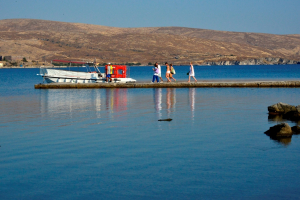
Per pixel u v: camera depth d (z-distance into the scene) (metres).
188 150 11.65
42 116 18.91
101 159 10.86
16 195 8.46
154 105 22.33
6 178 9.48
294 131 14.23
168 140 12.99
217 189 8.57
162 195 8.32
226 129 14.76
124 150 11.77
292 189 8.50
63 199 8.23
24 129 15.45
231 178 9.20
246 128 14.94
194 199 8.09
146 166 10.16
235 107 21.06
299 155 10.97
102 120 17.28
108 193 8.48
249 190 8.48
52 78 41.38
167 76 38.69
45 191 8.65
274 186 8.68
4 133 14.70
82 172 9.80
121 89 35.31
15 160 10.95
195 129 14.82
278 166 10.00
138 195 8.34
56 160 10.86
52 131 14.92
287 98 25.38
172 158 10.83
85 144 12.62
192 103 23.05
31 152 11.77
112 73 41.22
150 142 12.74
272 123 15.97
